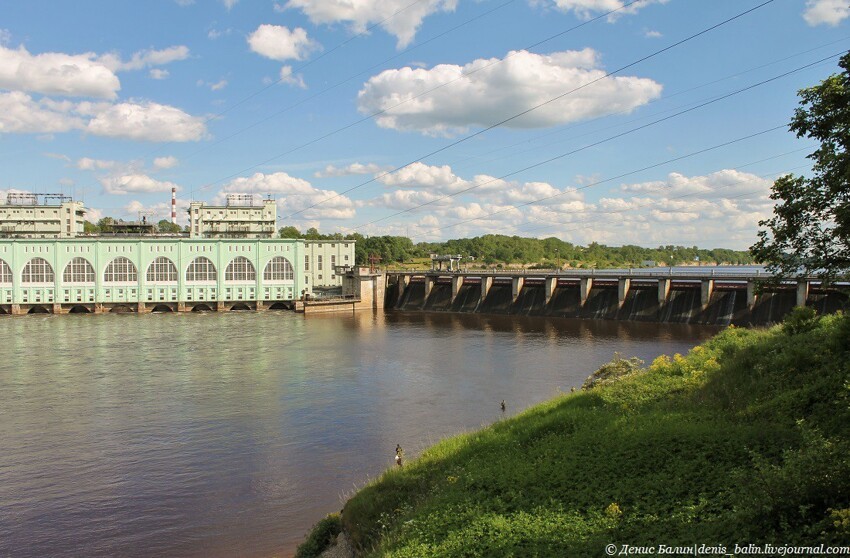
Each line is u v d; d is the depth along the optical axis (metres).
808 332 37.81
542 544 20.70
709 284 131.00
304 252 188.75
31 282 161.38
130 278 167.75
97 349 106.38
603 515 21.98
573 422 32.75
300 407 67.69
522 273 161.50
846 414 24.98
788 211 25.02
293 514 41.56
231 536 38.75
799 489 18.25
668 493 22.38
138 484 46.78
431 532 23.30
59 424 61.66
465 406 67.25
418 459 34.91
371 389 76.06
